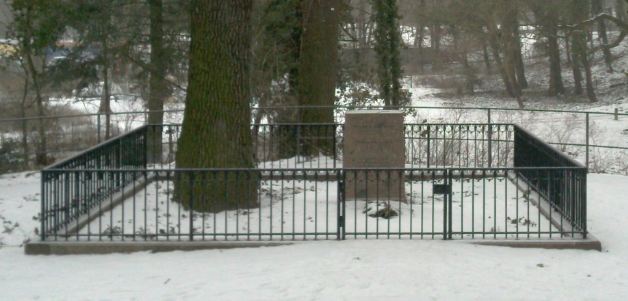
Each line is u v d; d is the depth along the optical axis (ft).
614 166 68.18
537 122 80.64
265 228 33.76
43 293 25.75
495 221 32.07
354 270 27.76
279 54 69.41
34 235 34.14
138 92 87.66
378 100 80.89
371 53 84.38
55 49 69.05
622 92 144.25
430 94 142.10
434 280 26.86
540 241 31.40
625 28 114.42
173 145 56.08
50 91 77.36
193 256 30.22
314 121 58.80
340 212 32.32
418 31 141.69
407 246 30.68
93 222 34.76
